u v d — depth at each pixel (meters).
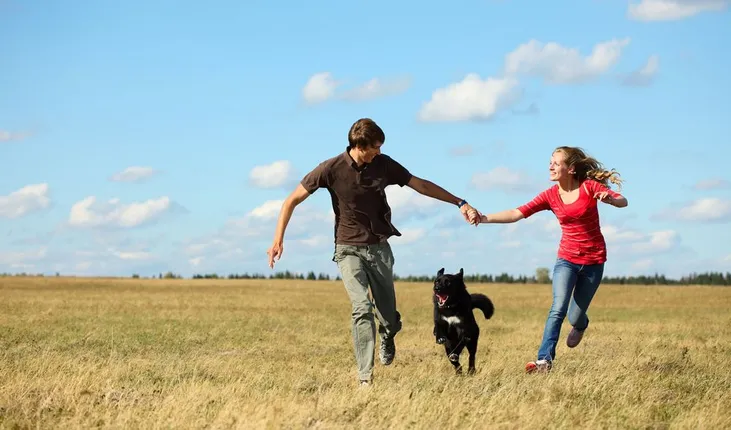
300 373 8.48
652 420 5.95
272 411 5.61
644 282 114.19
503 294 51.84
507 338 14.05
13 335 13.22
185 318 19.66
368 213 7.25
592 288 8.48
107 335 13.62
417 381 7.45
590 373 7.75
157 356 10.40
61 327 15.33
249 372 8.19
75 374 7.44
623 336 14.07
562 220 8.41
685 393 7.08
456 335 8.98
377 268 7.38
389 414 5.75
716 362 9.48
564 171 8.26
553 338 8.36
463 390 6.82
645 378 7.73
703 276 113.00
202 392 6.55
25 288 49.25
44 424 5.54
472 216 7.81
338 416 5.68
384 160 7.29
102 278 81.06
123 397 6.48
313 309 27.39
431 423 5.53
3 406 6.10
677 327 16.95
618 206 8.01
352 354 11.04
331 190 7.25
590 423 5.68
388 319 7.75
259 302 33.09
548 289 65.25
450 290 8.73
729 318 22.42
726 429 5.59
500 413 5.80
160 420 5.45
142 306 26.00
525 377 7.69
